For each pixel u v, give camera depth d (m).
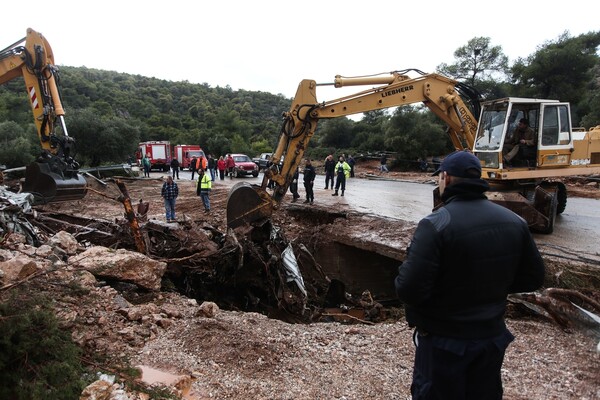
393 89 10.95
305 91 10.50
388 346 5.24
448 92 11.37
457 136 12.32
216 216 14.69
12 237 6.93
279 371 4.41
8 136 29.84
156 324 5.20
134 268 6.60
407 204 15.52
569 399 4.04
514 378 4.44
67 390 3.39
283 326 5.82
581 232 10.58
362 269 11.27
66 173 9.95
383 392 4.09
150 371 4.06
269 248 9.52
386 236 10.80
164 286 8.04
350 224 12.16
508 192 10.62
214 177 31.70
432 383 2.46
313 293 11.15
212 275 9.09
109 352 4.36
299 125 10.54
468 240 2.35
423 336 2.55
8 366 3.43
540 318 6.27
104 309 5.21
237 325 5.50
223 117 70.31
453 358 2.40
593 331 5.53
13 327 3.44
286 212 14.75
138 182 25.53
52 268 5.16
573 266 7.54
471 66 35.09
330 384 4.20
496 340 2.43
